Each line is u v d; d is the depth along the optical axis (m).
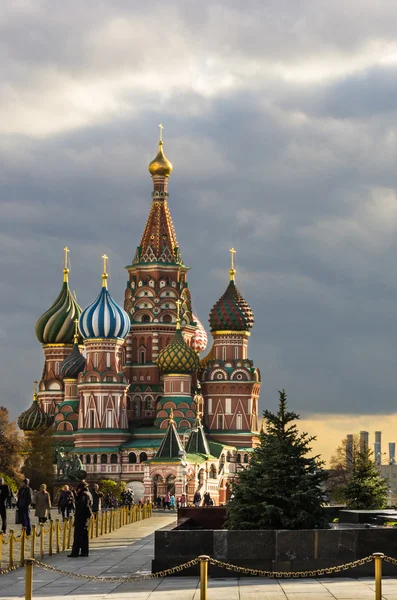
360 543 60.88
